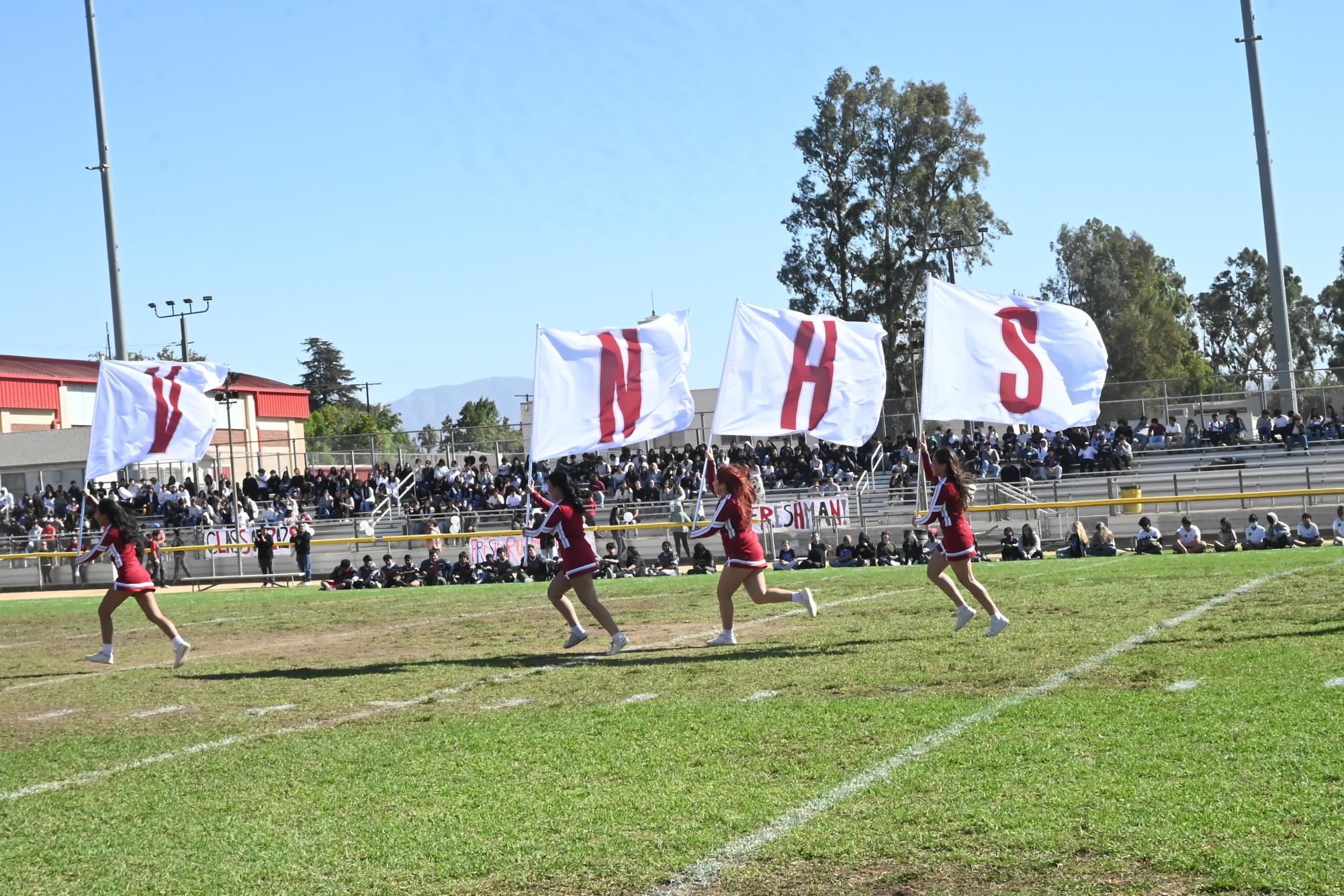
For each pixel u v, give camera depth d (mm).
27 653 15742
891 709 8500
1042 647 10758
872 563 27469
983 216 61469
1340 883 4867
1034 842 5578
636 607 17328
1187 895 4898
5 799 7652
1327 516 30078
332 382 120188
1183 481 35438
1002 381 16016
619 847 5957
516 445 48906
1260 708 7656
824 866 5520
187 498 42719
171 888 5812
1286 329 37062
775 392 17031
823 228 61875
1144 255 85375
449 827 6457
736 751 7672
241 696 11102
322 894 5609
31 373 62000
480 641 14406
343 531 40938
